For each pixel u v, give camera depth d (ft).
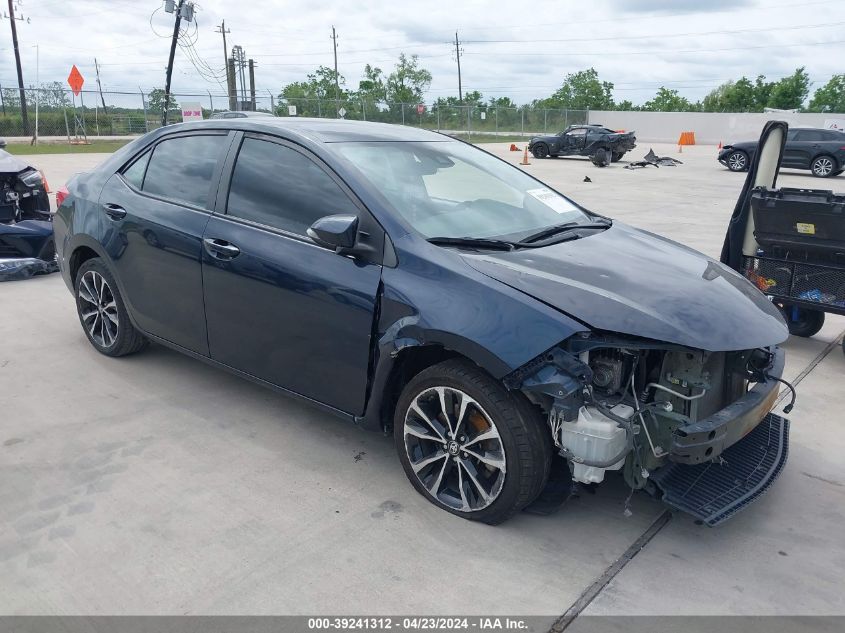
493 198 12.10
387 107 131.75
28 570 8.71
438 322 9.28
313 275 10.64
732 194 53.47
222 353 12.52
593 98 265.13
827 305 16.53
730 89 235.40
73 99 97.86
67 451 11.63
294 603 8.22
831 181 67.05
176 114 107.55
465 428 9.63
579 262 10.20
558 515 10.12
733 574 8.93
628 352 9.21
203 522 9.77
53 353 15.98
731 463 10.40
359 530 9.65
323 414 13.21
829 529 9.98
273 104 114.62
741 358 9.89
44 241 22.81
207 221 12.29
